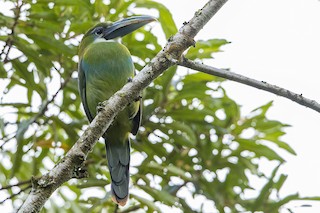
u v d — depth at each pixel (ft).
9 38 35.24
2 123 35.29
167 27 37.24
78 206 36.63
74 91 36.35
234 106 37.22
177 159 37.35
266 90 26.55
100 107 24.77
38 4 36.17
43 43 35.19
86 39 35.86
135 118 32.83
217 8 26.43
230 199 37.06
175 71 35.45
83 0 36.40
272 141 38.24
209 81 36.88
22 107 36.81
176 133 36.55
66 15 36.81
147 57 37.11
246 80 26.53
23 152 35.37
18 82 37.04
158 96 36.06
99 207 37.09
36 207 22.38
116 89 34.24
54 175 23.03
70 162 23.41
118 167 31.83
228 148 37.55
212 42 36.29
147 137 36.76
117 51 34.35
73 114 37.09
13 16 35.22
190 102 37.76
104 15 37.29
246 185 37.50
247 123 37.55
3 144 35.37
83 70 34.73
